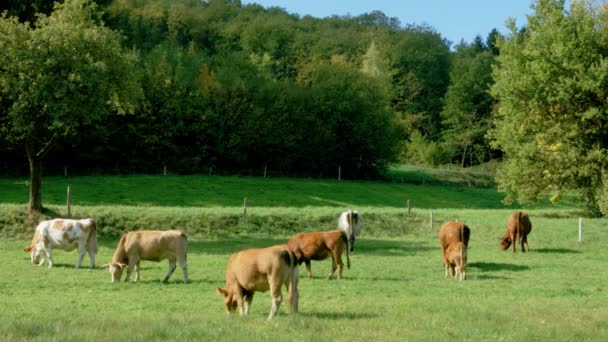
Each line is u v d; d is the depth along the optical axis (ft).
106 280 64.44
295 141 237.66
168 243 63.16
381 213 130.52
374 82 257.34
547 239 109.50
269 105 232.32
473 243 108.99
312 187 206.49
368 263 83.46
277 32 400.26
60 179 178.81
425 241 111.96
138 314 45.68
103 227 110.42
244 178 210.59
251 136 224.94
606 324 41.01
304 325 38.70
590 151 124.98
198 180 195.83
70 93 97.30
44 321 39.78
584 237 110.01
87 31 100.27
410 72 379.96
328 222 125.49
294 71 366.84
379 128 254.06
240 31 412.77
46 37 97.09
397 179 256.73
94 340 33.78
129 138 208.74
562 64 126.41
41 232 73.41
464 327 38.78
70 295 55.77
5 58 97.09
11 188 160.66
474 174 282.56
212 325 38.37
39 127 105.19
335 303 52.31
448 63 416.87
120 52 108.68
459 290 61.77
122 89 106.83
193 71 228.22
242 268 43.52
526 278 71.97
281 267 42.27
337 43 425.28
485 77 344.49
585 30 126.52
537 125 133.69
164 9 403.75
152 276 67.87
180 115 215.72
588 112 122.42
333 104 242.78
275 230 119.24
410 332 37.29
